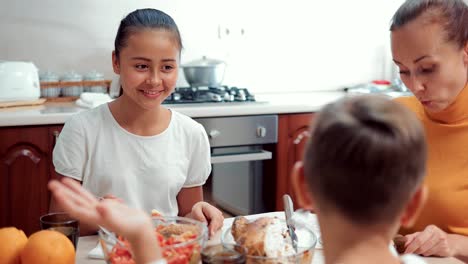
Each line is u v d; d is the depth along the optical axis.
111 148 1.53
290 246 1.06
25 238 1.05
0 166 2.35
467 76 1.37
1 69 2.57
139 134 1.54
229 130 2.66
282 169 2.81
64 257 0.99
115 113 1.55
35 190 2.42
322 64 3.50
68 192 0.84
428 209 1.43
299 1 3.37
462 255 1.29
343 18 3.50
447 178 1.42
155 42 1.42
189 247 0.97
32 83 2.64
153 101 1.47
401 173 0.67
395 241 1.22
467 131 1.40
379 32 3.59
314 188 0.72
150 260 0.81
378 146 0.67
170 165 1.56
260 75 3.37
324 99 3.05
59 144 1.53
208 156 1.64
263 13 3.31
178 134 1.59
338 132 0.69
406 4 1.29
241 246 0.98
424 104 1.35
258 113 2.70
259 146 2.79
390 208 0.69
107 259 0.98
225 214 2.74
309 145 0.73
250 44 3.31
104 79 2.97
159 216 1.18
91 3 2.98
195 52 3.21
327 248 0.74
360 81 3.61
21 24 2.88
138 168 1.54
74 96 2.85
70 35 2.97
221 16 3.22
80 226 1.33
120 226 0.81
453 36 1.25
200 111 2.57
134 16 1.46
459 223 1.41
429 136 1.45
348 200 0.69
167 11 3.12
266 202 2.84
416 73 1.29
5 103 2.53
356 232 0.71
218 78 3.05
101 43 3.02
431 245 1.20
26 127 2.36
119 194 1.53
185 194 1.64
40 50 2.93
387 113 0.70
